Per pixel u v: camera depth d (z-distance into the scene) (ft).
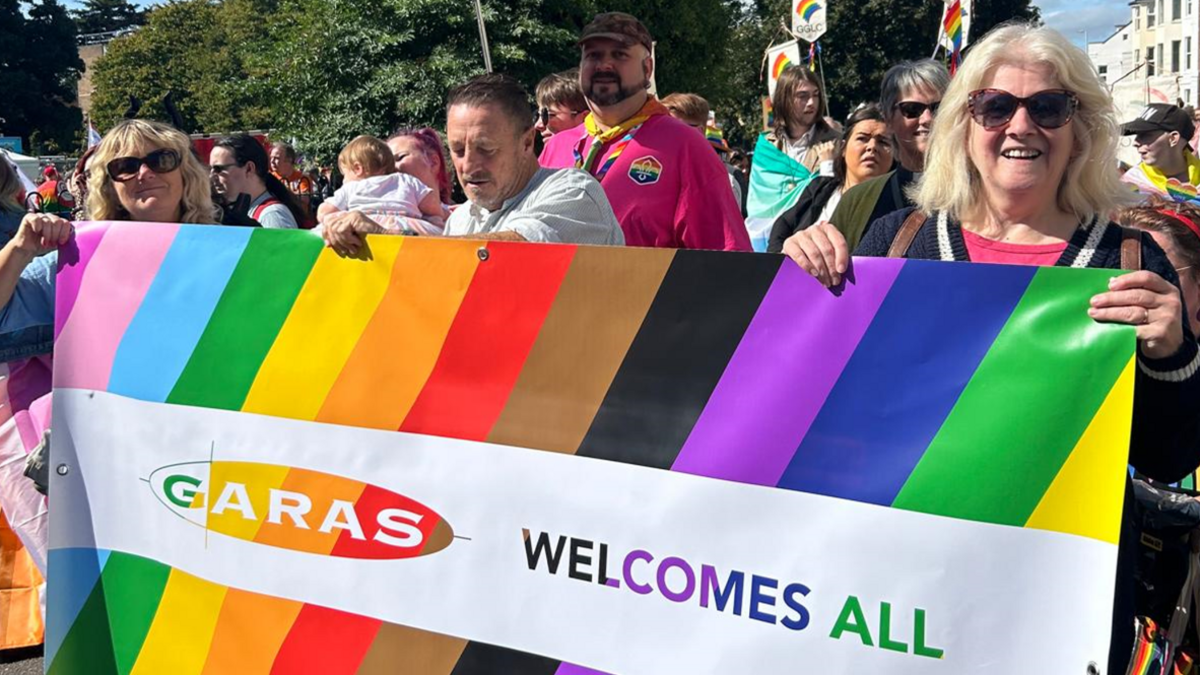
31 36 193.98
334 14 62.39
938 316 6.53
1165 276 6.82
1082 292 6.22
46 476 10.17
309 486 8.45
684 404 7.18
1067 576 6.27
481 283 7.77
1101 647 6.17
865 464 6.70
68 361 9.45
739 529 7.02
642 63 12.80
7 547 13.07
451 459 7.92
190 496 8.94
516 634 7.73
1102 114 6.97
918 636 6.58
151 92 195.52
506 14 61.98
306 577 8.49
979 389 6.45
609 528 7.41
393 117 62.39
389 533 8.17
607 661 7.44
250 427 8.66
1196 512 7.29
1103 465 6.18
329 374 8.35
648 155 12.64
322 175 63.46
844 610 6.76
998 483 6.40
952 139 7.38
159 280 9.03
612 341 7.37
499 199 10.16
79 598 9.43
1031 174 6.91
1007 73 6.92
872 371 6.68
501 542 7.77
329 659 8.39
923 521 6.57
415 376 8.03
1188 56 218.79
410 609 8.10
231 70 191.01
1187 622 7.28
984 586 6.44
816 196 15.38
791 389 6.88
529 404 7.66
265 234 8.56
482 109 9.81
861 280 6.69
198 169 11.73
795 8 39.50
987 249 7.24
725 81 103.45
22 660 13.12
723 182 12.78
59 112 197.88
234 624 8.76
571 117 18.40
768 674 6.96
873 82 136.46
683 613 7.20
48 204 40.63
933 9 132.87
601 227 10.09
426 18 60.75
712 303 7.07
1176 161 22.36
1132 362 6.10
